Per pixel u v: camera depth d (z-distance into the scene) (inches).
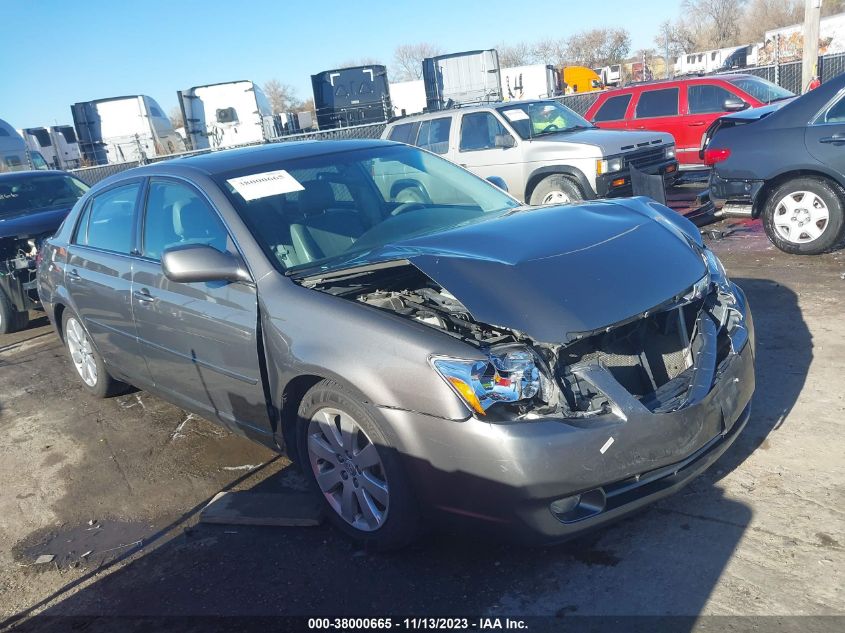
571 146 380.8
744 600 109.0
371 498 130.4
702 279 136.4
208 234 156.9
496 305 118.4
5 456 201.6
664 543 124.3
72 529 158.7
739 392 130.0
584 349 121.0
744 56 1275.8
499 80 852.6
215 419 167.8
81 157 896.9
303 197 160.4
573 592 115.7
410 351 117.0
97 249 198.5
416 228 160.7
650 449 113.7
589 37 2206.0
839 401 163.5
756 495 133.6
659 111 516.4
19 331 340.2
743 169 291.6
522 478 108.1
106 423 214.5
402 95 1165.1
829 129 269.4
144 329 175.9
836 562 114.5
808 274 261.7
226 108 876.0
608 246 135.3
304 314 131.9
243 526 148.8
